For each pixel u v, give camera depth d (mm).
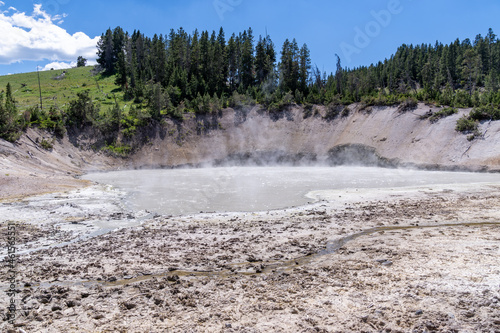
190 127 70750
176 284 8836
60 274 9875
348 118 68875
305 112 74062
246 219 17812
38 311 7422
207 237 14078
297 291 8039
